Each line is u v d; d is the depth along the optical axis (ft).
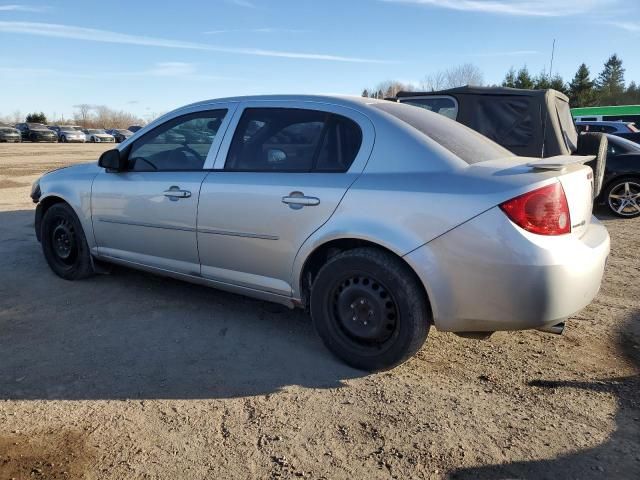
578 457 8.27
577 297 9.61
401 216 10.06
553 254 9.22
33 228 24.39
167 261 13.91
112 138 173.99
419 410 9.55
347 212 10.60
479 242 9.41
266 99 12.80
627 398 9.93
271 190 11.63
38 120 232.32
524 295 9.27
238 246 12.28
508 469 8.00
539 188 9.35
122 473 7.92
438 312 9.91
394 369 11.10
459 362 11.41
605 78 294.66
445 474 7.91
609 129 57.36
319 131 11.72
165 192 13.44
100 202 15.07
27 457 8.23
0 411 9.46
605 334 12.82
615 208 29.55
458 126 12.75
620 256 20.47
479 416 9.37
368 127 11.14
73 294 15.39
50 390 10.20
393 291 10.27
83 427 9.04
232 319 13.71
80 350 11.89
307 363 11.37
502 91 20.75
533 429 8.98
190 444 8.61
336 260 10.85
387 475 7.89
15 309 14.25
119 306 14.51
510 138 20.49
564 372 10.96
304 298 11.84
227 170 12.67
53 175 16.90
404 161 10.57
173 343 12.29
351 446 8.57
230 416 9.40
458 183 9.82
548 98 20.12
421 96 22.41
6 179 45.19
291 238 11.39
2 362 11.28
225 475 7.89
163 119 14.33
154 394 10.11
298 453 8.39
